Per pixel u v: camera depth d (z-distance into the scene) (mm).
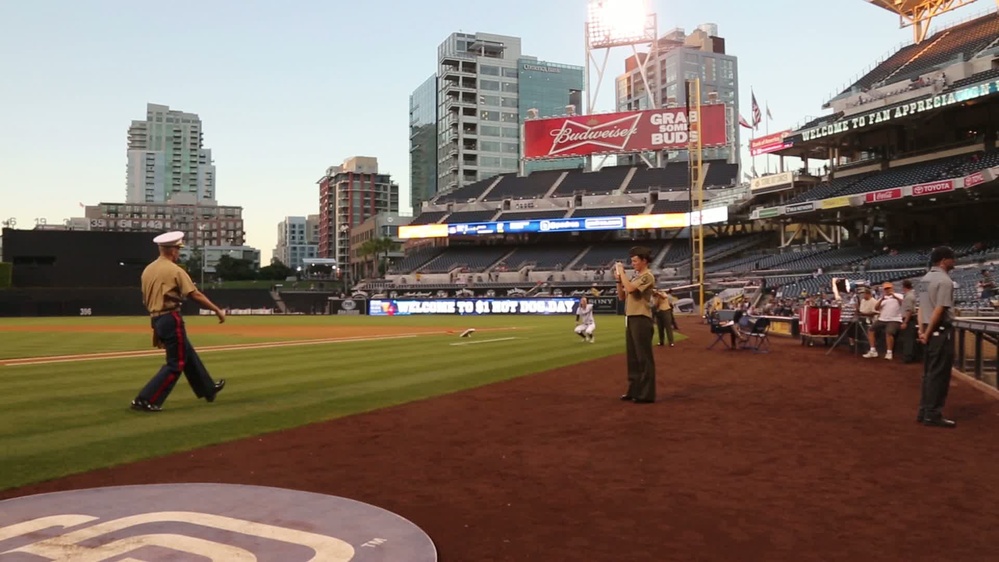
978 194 40375
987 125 42188
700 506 4559
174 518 4117
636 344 9172
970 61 41812
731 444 6527
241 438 6891
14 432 7195
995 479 5230
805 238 62531
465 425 7555
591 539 3928
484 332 28500
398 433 7109
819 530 4074
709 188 66562
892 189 41594
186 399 9617
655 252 65938
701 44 163500
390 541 3756
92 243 60125
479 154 123125
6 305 56938
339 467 5656
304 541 3727
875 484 5094
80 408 8805
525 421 7793
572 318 47969
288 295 67688
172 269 8578
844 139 50562
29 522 4031
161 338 8547
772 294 46406
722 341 21078
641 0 72625
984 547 3781
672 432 7133
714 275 55969
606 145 71938
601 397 9703
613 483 5145
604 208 68688
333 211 187125
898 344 17016
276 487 4934
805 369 13531
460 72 123188
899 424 7566
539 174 79938
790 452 6176
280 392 10344
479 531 4062
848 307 25250
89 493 4703
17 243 58531
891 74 49375
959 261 37969
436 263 73375
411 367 14102
